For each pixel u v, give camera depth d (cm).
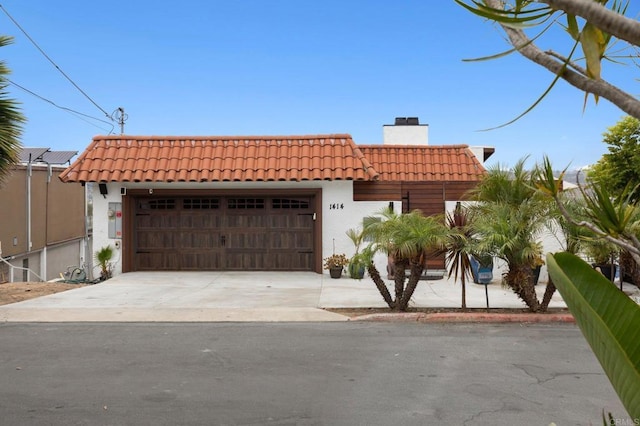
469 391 631
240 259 1691
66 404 586
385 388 642
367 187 1642
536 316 1034
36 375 691
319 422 539
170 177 1592
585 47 136
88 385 651
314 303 1193
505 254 1084
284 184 1647
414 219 1072
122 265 1641
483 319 1038
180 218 1694
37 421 539
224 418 548
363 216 1634
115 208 1648
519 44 155
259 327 980
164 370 713
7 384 654
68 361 755
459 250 1088
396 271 1105
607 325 153
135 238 1686
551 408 577
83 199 2734
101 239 1647
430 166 1758
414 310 1108
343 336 909
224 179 1589
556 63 145
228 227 1692
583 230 915
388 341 875
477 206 1134
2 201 1922
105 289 1384
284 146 1683
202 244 1692
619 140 1347
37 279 2248
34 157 2369
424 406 583
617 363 141
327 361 757
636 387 138
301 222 1684
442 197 1655
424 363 747
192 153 1670
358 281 1516
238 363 747
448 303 1196
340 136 1691
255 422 538
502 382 665
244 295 1296
